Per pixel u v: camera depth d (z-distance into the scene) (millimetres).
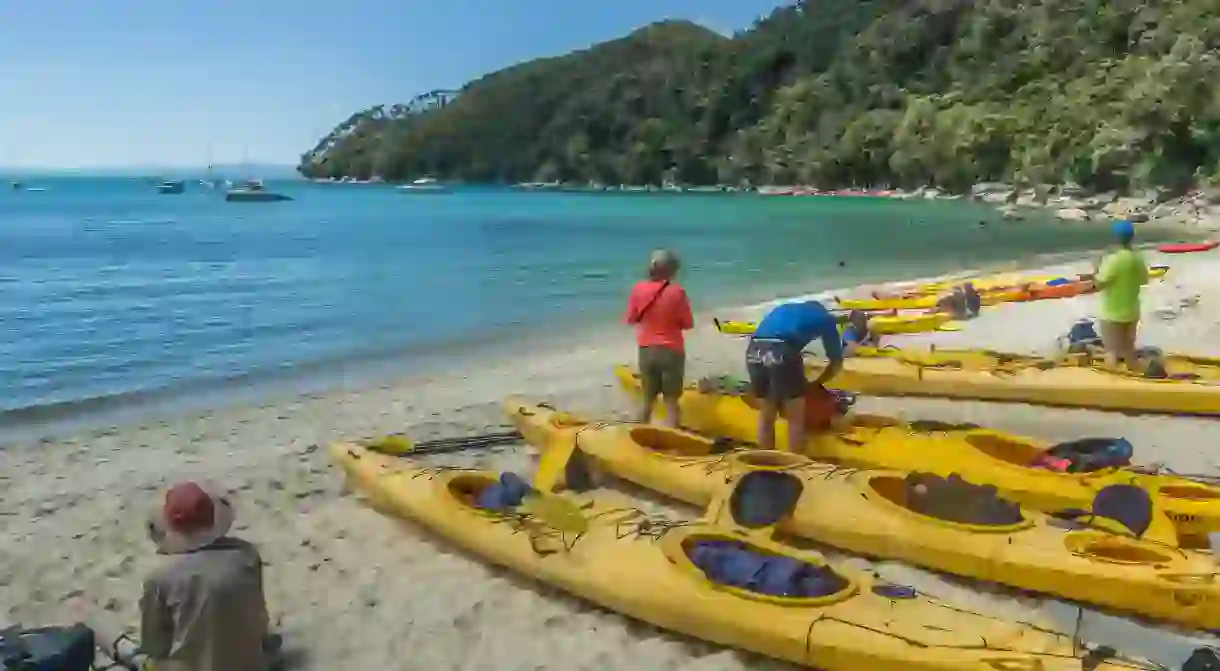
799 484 6094
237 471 8414
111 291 23766
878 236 48000
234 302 21844
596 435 7672
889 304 17922
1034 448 7152
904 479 6348
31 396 12180
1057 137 82000
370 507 7414
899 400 10695
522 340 16766
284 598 5793
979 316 16938
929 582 5652
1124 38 99438
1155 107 69125
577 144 176500
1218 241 38188
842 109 129875
